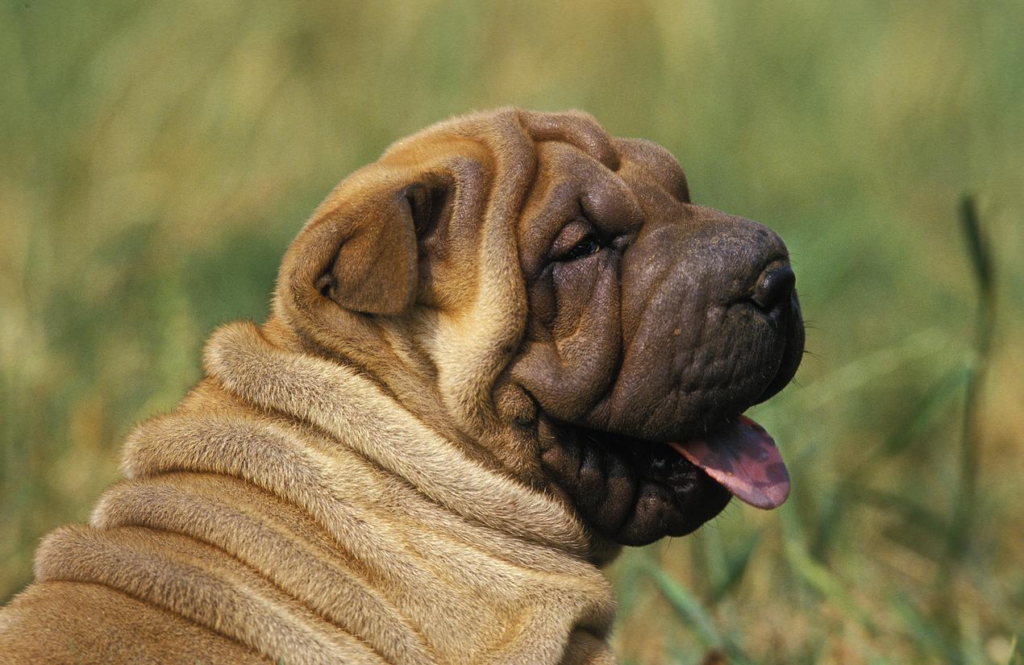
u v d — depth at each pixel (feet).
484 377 37.04
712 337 37.52
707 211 39.83
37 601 33.76
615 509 39.40
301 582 34.01
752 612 54.70
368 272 35.99
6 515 57.77
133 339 67.82
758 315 37.91
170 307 63.93
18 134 79.46
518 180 38.27
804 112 100.37
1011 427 69.51
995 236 83.15
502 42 96.78
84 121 82.02
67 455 60.08
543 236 37.88
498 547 36.32
